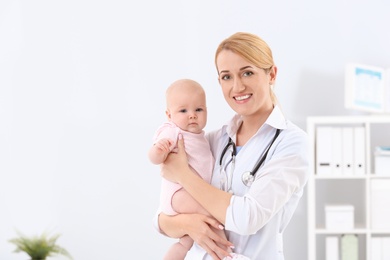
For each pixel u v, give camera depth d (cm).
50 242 420
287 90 454
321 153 421
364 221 443
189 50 458
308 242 423
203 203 199
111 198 461
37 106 463
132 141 460
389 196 419
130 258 460
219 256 203
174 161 209
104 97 461
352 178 440
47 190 463
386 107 429
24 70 464
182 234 210
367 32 452
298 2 454
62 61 462
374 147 453
